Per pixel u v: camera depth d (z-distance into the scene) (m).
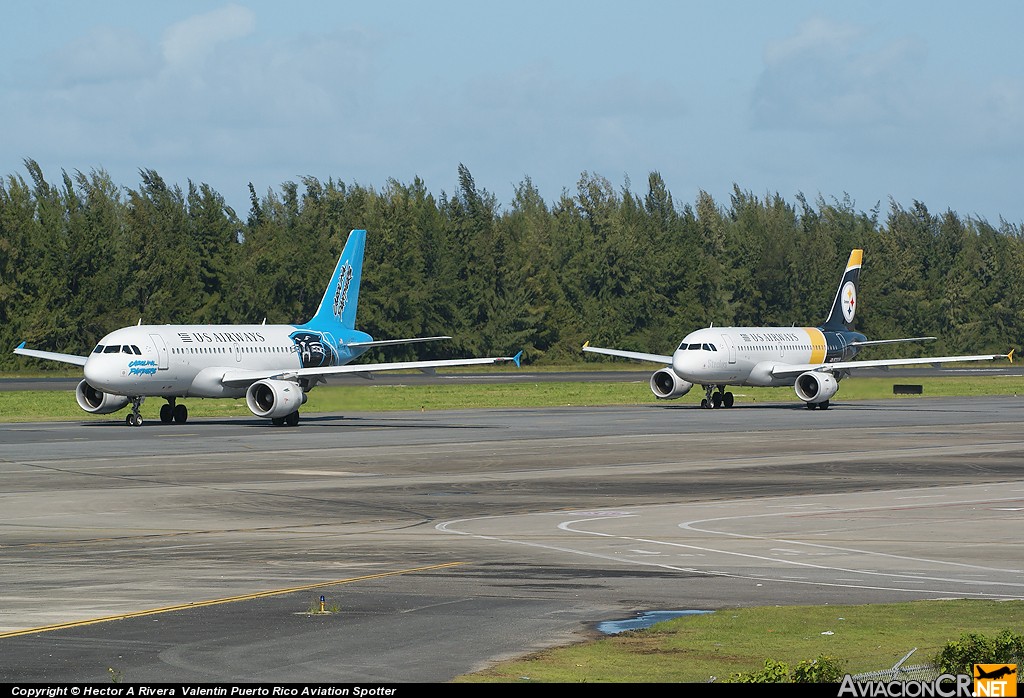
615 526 127.75
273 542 116.00
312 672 66.19
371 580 95.12
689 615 81.75
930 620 80.31
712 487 163.88
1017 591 91.69
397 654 70.44
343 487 162.62
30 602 85.31
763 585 93.62
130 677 65.06
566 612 82.69
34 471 180.50
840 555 108.94
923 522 130.88
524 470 184.62
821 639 74.75
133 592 89.31
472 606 84.69
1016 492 158.62
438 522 130.62
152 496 152.12
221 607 83.69
